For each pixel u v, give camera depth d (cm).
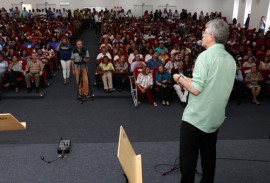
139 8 1739
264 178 232
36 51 679
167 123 432
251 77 536
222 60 142
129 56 676
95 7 1717
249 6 1448
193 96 151
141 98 527
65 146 264
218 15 1612
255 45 838
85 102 523
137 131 402
